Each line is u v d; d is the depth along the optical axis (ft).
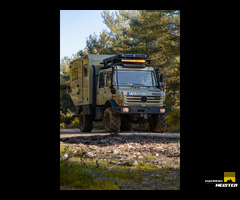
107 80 47.44
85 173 14.01
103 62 50.78
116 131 44.52
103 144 28.96
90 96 52.21
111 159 20.31
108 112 45.52
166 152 23.79
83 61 55.11
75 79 59.36
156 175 15.30
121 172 15.66
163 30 79.36
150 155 22.77
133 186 13.12
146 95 43.96
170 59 84.23
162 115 45.37
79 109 57.93
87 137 34.27
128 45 98.43
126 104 43.32
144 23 82.43
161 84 46.01
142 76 45.96
